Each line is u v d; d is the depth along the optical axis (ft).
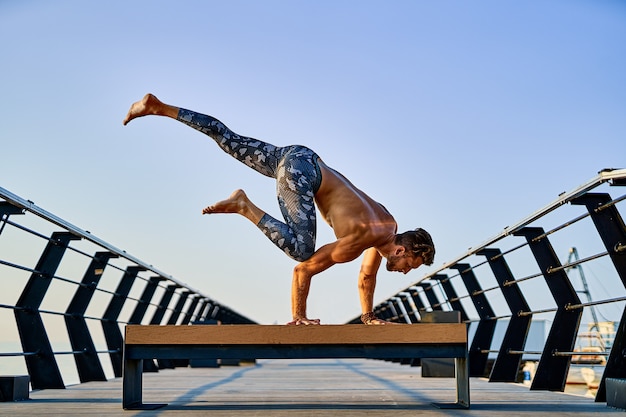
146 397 14.65
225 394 15.46
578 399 13.89
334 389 17.08
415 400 13.78
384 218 12.36
